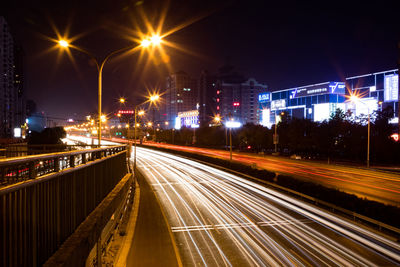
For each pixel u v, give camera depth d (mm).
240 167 36000
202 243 14383
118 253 12414
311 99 130875
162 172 41281
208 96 182375
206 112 181625
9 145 17125
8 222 4473
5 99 94875
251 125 80688
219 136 85250
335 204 19375
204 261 12281
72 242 6617
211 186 29969
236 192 26656
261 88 187250
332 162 47781
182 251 13375
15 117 112125
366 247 13641
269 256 12711
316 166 41844
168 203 23031
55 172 6207
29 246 5090
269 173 29047
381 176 32906
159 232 15969
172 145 100875
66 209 6941
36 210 5352
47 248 5824
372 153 47219
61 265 5387
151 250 13305
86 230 7523
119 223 15023
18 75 119500
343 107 117125
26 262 4977
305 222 17594
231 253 13102
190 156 57781
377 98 117188
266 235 15406
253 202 22766
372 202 16844
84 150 8195
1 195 4176
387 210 15492
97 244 8648
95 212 9242
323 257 12531
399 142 44906
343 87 124500
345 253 12906
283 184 26250
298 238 14898
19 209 4766
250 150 76312
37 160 5312
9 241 4465
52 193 6098
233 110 181500
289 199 23688
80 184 8117
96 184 10188
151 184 31969
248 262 12141
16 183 4664
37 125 149625
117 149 17422
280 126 66875
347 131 51344
